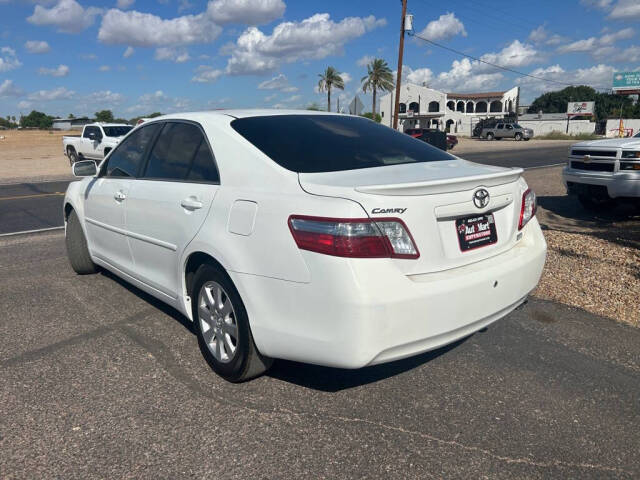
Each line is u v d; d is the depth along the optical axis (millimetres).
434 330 2674
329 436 2723
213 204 3174
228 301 3141
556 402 3061
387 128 4004
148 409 2963
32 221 9172
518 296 3156
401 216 2574
